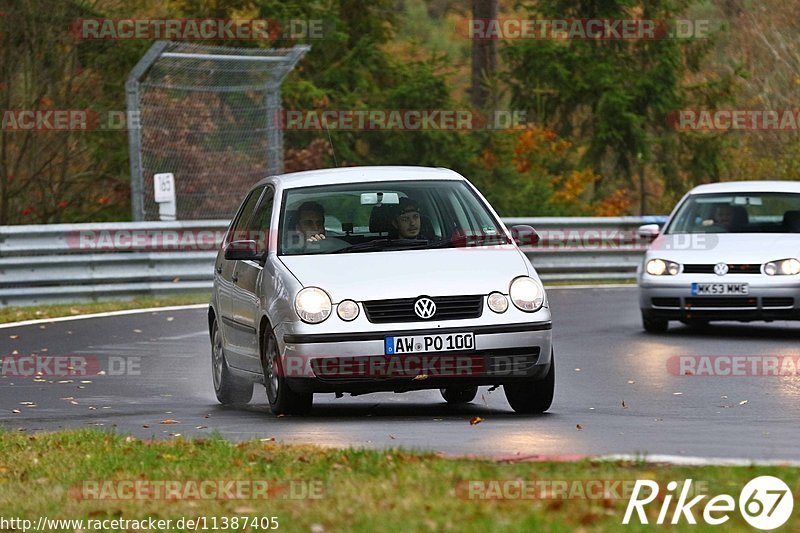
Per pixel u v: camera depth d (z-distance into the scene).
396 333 35.69
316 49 133.50
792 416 36.84
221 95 107.31
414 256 37.72
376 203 39.34
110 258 76.81
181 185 103.31
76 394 44.84
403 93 132.62
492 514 21.75
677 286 59.53
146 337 60.50
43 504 25.27
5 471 28.86
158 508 24.34
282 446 29.81
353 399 43.75
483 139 141.00
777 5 144.88
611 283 92.38
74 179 108.88
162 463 28.75
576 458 27.11
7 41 102.38
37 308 72.12
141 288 78.12
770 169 147.00
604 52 149.38
